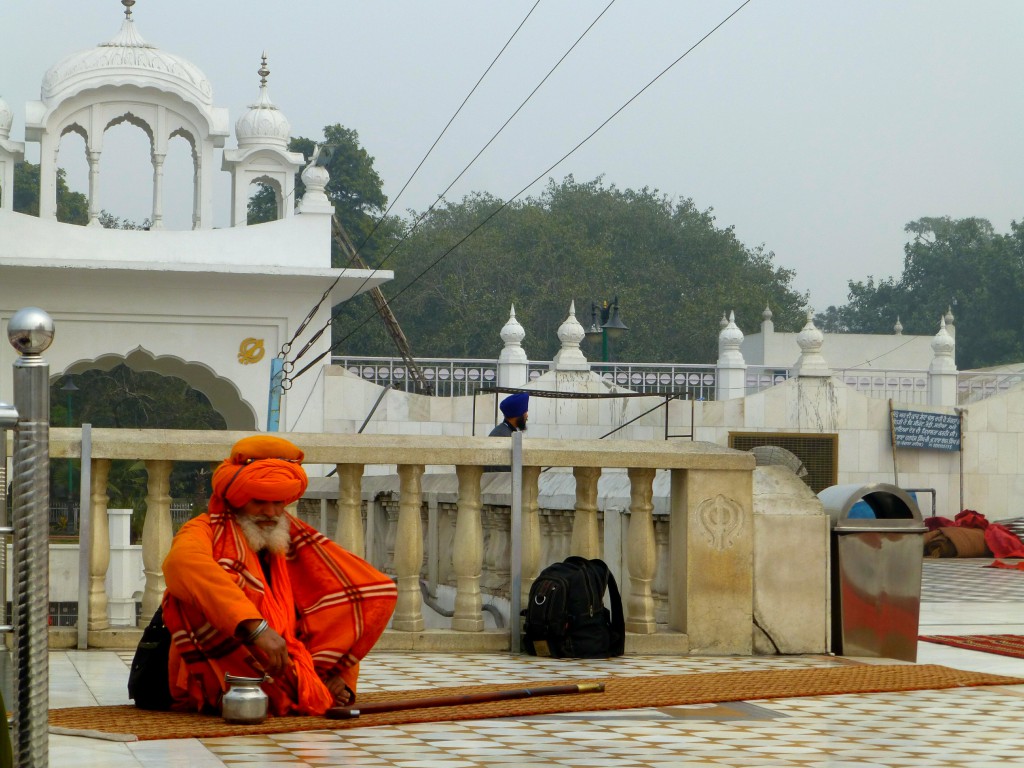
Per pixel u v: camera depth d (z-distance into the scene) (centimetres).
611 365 2989
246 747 508
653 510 907
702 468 850
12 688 421
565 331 2945
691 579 848
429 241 6875
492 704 616
